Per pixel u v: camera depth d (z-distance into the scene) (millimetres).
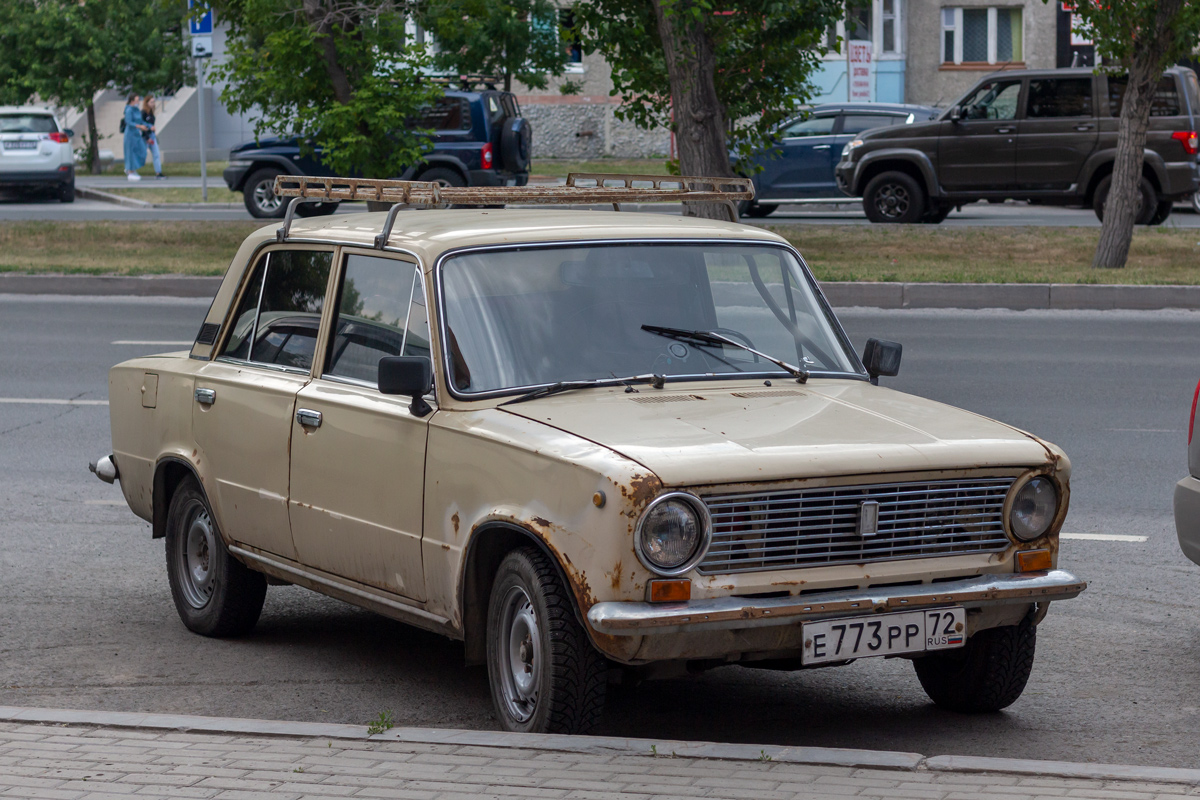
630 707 8445
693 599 6801
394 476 8047
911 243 33406
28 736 7133
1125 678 8945
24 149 48312
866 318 26203
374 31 31938
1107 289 27219
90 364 21422
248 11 32094
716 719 8219
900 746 7734
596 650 7066
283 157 40438
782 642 7008
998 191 38250
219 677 9039
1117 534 12477
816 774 6434
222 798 6219
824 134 41938
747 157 32656
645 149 65500
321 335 8938
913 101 66125
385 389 7801
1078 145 37469
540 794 6184
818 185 41906
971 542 7434
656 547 6711
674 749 6727
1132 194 30188
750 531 6926
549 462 7043
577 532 6852
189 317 26438
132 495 10617
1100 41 29500
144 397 10359
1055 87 37750
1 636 9883
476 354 7973
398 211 8656
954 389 19328
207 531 9867
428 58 32812
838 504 7094
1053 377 20203
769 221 39625
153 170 62781
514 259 8328
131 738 7082
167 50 61312
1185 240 32969
